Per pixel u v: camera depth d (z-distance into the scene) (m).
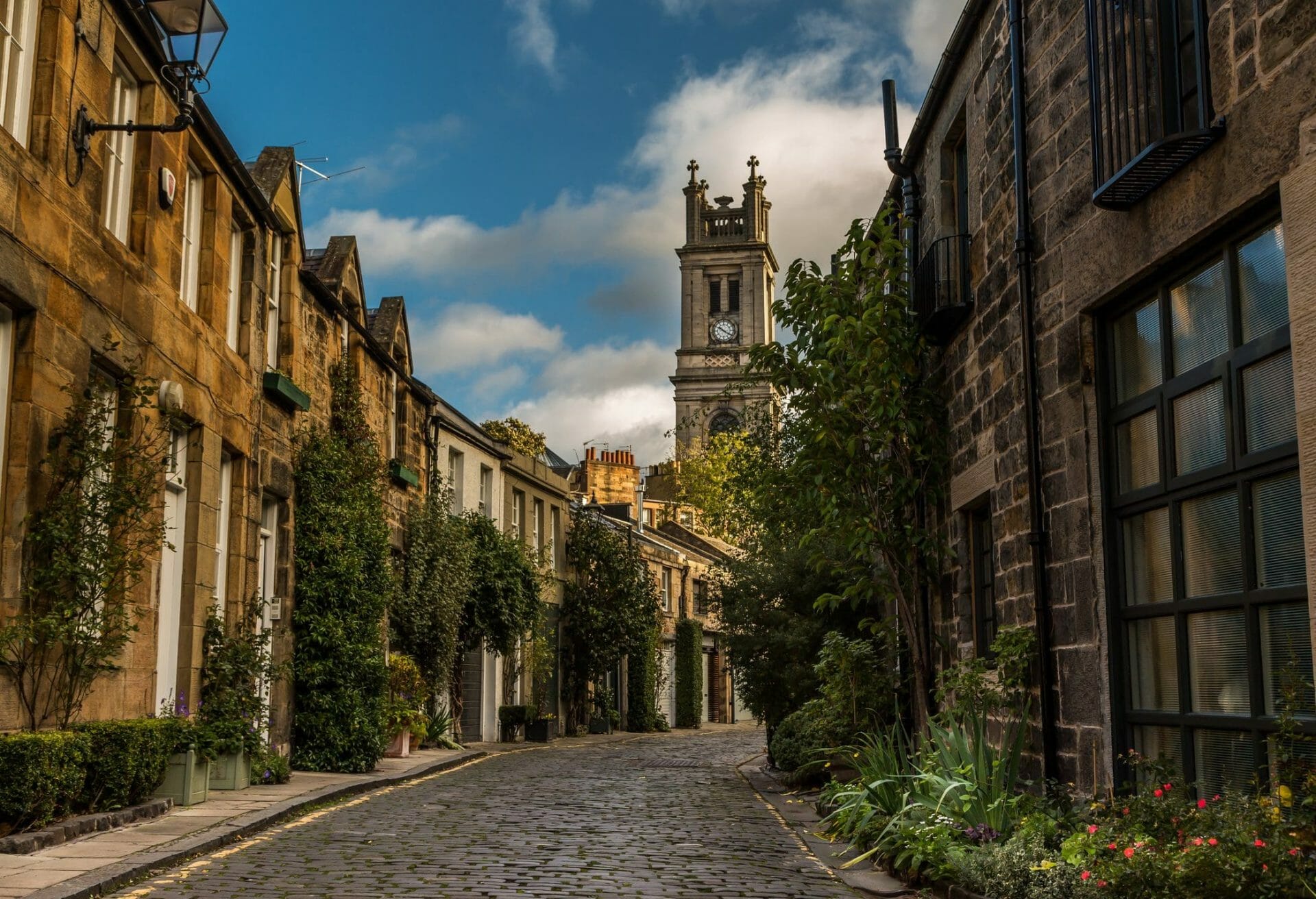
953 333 11.51
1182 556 7.12
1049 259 8.75
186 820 10.23
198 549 12.65
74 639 9.48
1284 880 5.30
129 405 10.54
